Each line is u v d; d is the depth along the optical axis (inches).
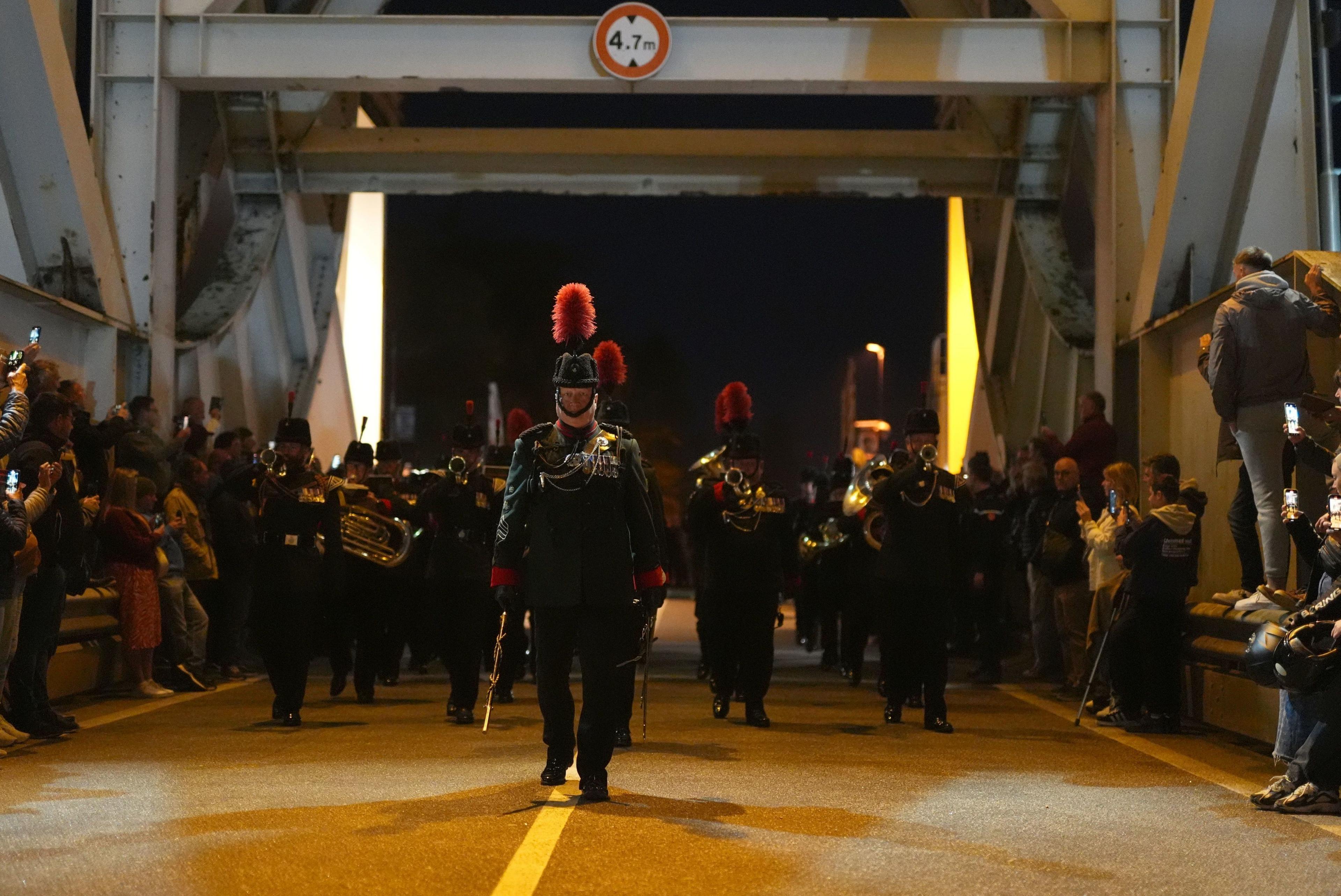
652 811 242.5
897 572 385.7
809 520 634.8
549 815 235.3
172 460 520.7
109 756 314.2
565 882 189.3
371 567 446.9
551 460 255.6
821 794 265.9
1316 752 255.9
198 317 696.4
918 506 387.5
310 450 388.8
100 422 550.9
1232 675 383.9
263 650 379.9
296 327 813.2
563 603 252.7
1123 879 201.3
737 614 398.6
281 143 725.9
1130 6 572.1
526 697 464.8
